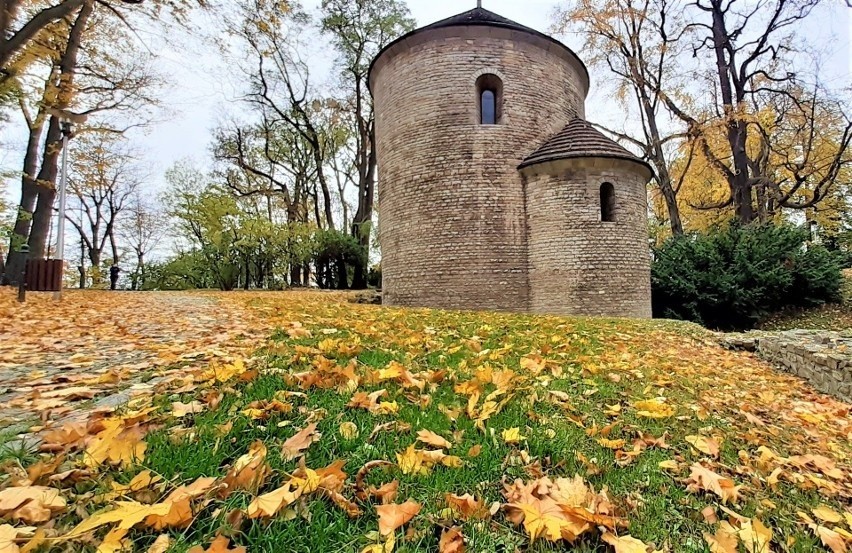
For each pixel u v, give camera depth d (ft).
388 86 55.52
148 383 11.29
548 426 9.92
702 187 97.76
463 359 15.51
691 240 60.85
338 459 7.49
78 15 49.75
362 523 6.14
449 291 49.80
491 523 6.40
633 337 27.07
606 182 47.88
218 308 32.48
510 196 50.11
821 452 12.28
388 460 7.68
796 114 73.82
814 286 57.62
